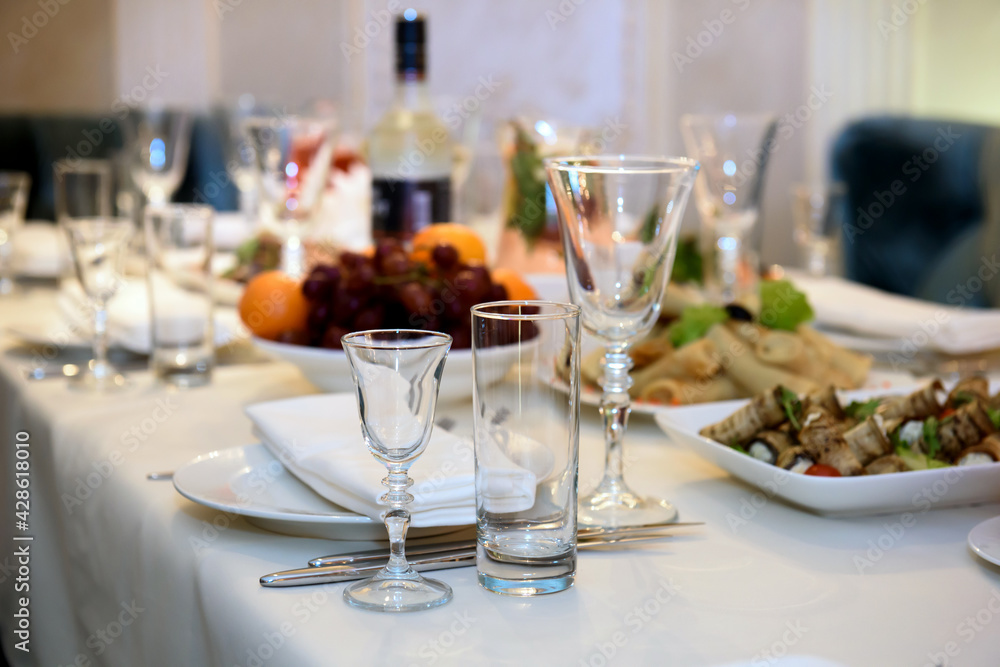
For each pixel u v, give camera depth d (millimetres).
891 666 543
